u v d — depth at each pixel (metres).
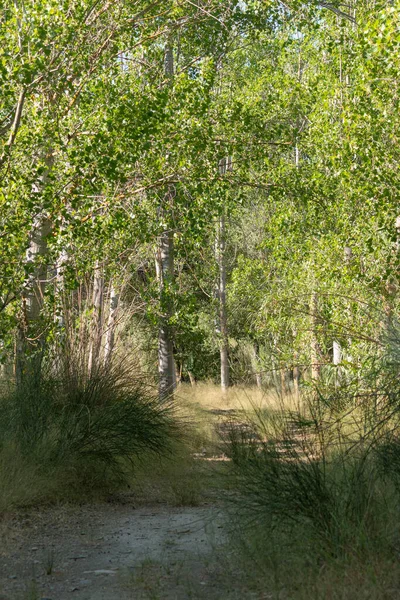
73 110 10.71
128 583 4.77
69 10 9.74
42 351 9.88
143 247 15.62
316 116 15.33
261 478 5.64
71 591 4.66
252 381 29.39
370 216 13.17
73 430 8.36
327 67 16.88
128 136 10.68
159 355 17.16
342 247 14.15
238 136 13.26
